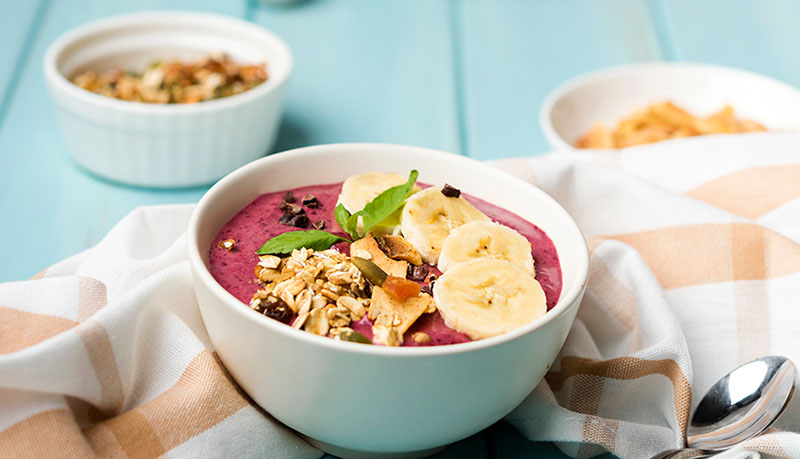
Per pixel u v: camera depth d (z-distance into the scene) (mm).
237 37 811
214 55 810
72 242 675
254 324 473
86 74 780
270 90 722
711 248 593
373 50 883
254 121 722
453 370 470
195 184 730
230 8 935
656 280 575
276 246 521
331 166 571
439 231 537
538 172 616
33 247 668
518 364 484
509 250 528
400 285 497
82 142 713
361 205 546
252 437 510
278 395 490
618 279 582
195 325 539
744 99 785
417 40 904
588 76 786
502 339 473
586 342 566
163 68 785
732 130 747
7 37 844
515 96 830
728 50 897
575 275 520
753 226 591
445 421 488
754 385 549
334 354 466
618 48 902
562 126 761
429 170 573
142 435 500
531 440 539
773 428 544
